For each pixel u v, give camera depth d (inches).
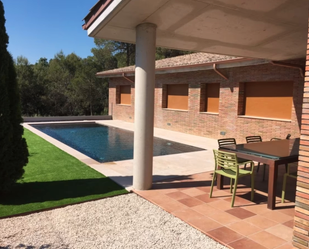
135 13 169.3
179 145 412.5
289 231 135.5
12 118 176.6
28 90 977.5
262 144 210.1
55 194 183.5
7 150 171.9
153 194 187.0
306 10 174.6
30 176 225.6
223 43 248.2
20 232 133.1
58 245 121.9
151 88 189.5
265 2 162.9
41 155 309.4
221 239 126.7
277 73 362.3
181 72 532.4
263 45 257.3
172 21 185.8
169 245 122.5
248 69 401.7
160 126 598.9
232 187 204.5
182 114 536.4
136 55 190.4
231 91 430.9
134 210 161.6
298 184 107.4
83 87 999.6
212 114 467.8
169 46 258.8
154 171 251.3
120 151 390.3
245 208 164.4
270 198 162.4
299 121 337.7
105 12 175.6
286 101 364.5
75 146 427.2
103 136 528.4
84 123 725.3
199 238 129.3
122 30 201.3
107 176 227.9
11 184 179.3
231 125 433.7
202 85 490.6
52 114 1030.4
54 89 1024.2
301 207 106.6
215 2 159.8
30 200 171.9
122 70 705.0
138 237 129.8
